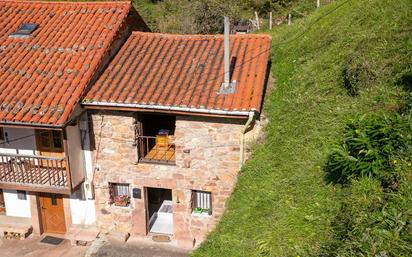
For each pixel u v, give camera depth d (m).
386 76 10.34
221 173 12.50
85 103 12.12
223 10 25.64
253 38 14.10
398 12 12.85
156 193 14.94
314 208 7.62
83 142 13.02
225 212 10.74
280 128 11.95
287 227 7.55
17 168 13.08
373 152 6.84
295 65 14.79
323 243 6.56
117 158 13.02
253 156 11.84
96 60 12.84
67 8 15.41
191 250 13.04
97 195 13.61
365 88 10.56
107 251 13.14
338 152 7.32
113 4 15.04
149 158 13.07
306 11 25.83
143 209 13.40
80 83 12.27
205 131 12.20
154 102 11.77
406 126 7.10
